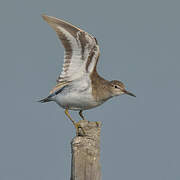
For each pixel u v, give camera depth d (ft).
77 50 50.19
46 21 48.39
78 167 41.73
